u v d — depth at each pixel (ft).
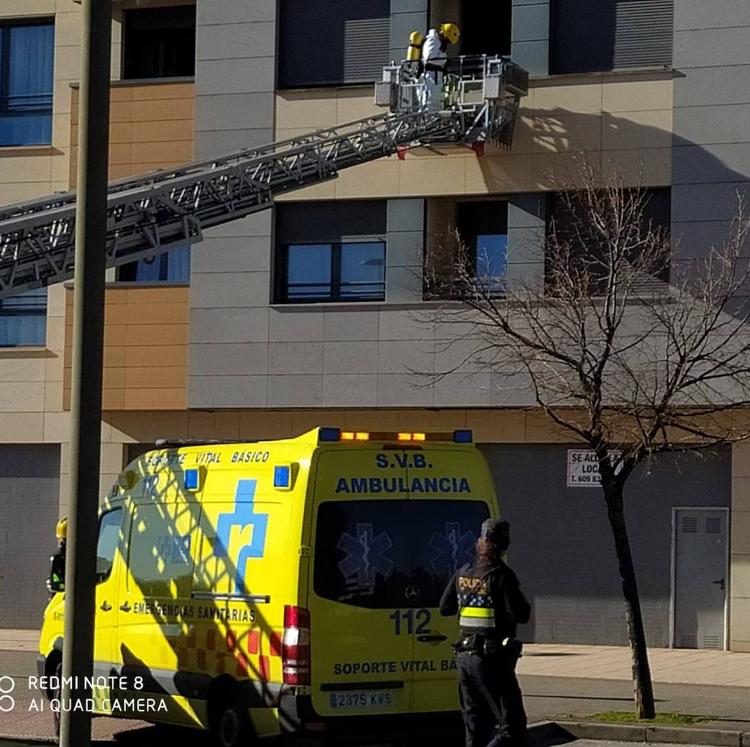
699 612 74.08
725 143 73.56
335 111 80.18
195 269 81.10
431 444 39.47
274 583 37.73
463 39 81.00
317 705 36.78
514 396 74.59
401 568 38.29
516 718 35.45
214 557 39.93
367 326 77.87
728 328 68.49
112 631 43.83
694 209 73.61
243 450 40.29
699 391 64.18
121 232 60.80
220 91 81.92
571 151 75.66
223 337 80.43
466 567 36.17
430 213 78.48
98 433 31.68
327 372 78.48
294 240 80.64
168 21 87.30
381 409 78.54
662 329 65.51
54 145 88.48
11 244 53.26
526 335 64.23
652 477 74.90
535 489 76.84
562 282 60.03
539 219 76.02
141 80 83.10
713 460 74.08
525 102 76.74
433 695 38.11
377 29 80.33
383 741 37.40
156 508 42.91
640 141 74.84
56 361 87.56
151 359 81.66
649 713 47.09
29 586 87.20
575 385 58.34
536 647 74.69
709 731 43.93
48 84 89.35
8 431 87.81
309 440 38.24
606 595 75.51
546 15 76.89
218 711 39.42
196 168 66.33
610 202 61.00
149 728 48.29
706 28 74.38
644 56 75.87
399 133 75.92
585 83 75.87
